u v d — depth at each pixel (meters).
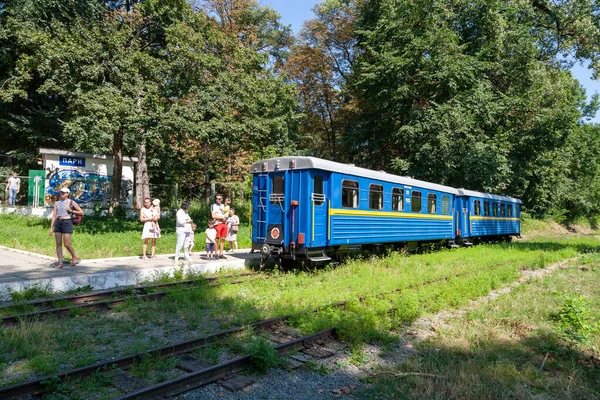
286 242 11.14
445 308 8.20
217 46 19.83
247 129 19.38
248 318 6.91
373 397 4.57
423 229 15.98
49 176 21.52
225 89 18.03
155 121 16.05
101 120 15.13
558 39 24.77
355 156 30.88
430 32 22.83
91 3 21.80
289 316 6.95
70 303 7.80
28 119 25.48
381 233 13.43
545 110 23.45
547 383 5.01
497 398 4.59
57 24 17.09
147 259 12.06
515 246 20.05
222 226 13.29
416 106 23.55
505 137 23.86
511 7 23.58
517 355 5.88
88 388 4.44
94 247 13.34
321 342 6.09
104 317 7.07
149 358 5.08
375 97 24.98
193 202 26.34
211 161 30.31
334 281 9.99
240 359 5.06
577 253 17.78
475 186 24.12
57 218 10.04
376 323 6.73
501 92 24.77
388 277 10.38
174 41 17.48
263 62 21.41
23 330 5.91
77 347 5.66
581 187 40.31
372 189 13.07
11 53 22.94
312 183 11.01
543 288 10.02
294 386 4.80
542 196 32.09
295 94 24.94
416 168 23.62
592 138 39.38
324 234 11.31
